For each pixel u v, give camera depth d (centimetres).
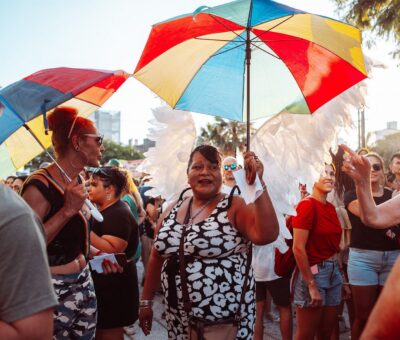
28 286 112
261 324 381
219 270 221
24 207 120
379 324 92
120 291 314
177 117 276
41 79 220
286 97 260
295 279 323
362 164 221
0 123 202
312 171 249
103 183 325
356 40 214
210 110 268
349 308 410
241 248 229
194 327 215
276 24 225
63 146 233
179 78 257
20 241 113
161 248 236
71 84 218
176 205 257
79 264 230
